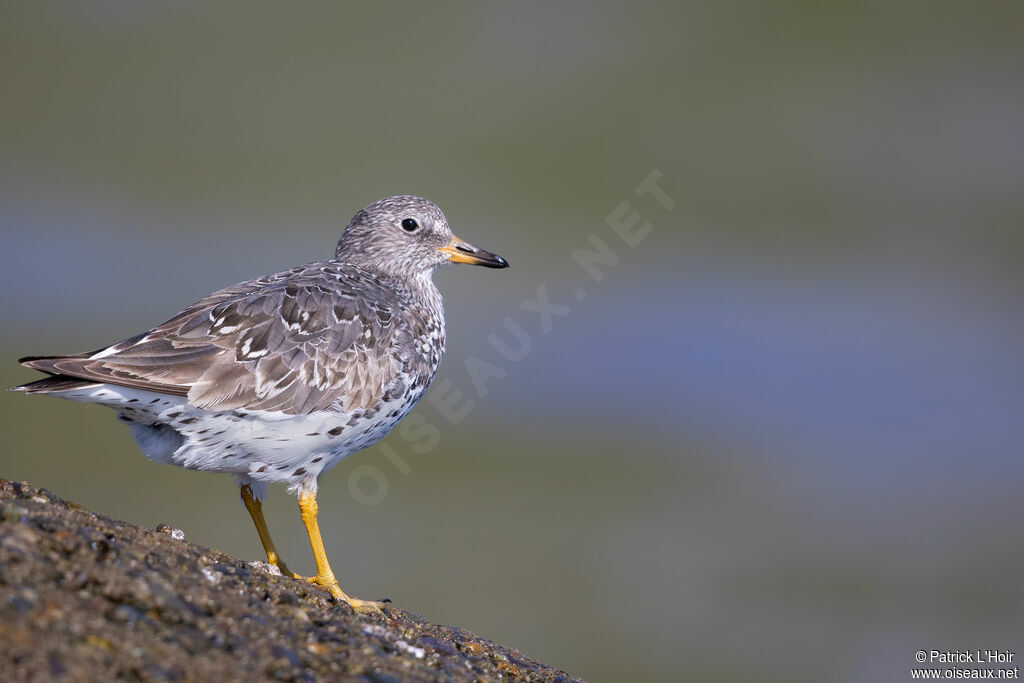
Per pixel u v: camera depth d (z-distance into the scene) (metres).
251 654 4.94
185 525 14.91
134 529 5.99
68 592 4.77
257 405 7.27
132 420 7.30
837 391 19.00
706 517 15.77
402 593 13.70
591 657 12.62
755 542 15.15
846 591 14.10
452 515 15.62
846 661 12.77
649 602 13.83
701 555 14.87
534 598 13.82
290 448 7.50
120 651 4.47
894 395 18.86
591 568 14.53
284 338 7.48
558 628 13.26
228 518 15.23
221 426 7.26
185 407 7.09
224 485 16.22
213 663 4.70
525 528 15.37
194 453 7.36
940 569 14.55
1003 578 14.32
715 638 13.20
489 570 14.28
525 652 12.70
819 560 14.79
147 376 6.93
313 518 7.77
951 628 13.34
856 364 19.78
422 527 15.29
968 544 15.10
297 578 7.52
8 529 5.07
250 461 7.52
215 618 5.16
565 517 15.67
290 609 5.67
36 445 16.64
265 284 8.02
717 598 13.99
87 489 15.65
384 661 5.48
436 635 6.70
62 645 4.35
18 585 4.64
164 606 5.00
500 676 6.23
